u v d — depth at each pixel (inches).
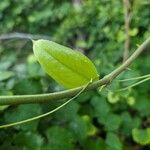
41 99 5.9
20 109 14.1
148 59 23.6
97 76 6.5
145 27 25.0
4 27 44.9
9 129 14.2
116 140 16.6
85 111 18.2
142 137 17.5
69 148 14.4
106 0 33.5
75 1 39.5
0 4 44.3
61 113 15.4
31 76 17.6
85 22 36.1
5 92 14.9
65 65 6.4
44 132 15.3
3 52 36.5
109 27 31.1
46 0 43.0
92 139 18.1
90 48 34.3
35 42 6.4
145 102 20.0
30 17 42.5
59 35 37.9
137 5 17.3
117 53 28.5
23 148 14.1
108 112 18.0
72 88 6.4
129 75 14.4
